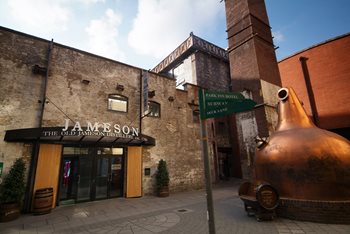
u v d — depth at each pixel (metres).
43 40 9.66
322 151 5.81
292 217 5.87
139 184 10.91
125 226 5.94
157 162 12.08
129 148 11.18
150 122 12.37
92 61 10.92
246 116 14.93
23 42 9.12
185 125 14.15
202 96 2.79
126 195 10.45
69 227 5.98
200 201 9.31
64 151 9.47
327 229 5.04
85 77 10.48
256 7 17.11
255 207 6.08
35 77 9.09
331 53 15.96
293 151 6.16
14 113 8.32
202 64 20.98
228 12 18.00
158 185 11.05
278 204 5.98
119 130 9.78
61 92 9.59
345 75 15.06
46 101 9.09
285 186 6.11
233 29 17.22
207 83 20.77
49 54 9.53
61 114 9.38
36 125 8.70
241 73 15.93
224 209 7.55
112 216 7.03
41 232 5.61
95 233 5.46
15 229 5.89
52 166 8.69
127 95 11.78
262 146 7.20
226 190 12.29
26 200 7.85
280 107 7.67
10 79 8.50
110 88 11.21
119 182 10.80
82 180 9.66
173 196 11.00
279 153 6.42
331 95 15.55
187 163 13.48
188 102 14.79
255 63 15.03
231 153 20.25
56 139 8.81
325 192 5.54
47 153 8.66
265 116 13.72
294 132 6.62
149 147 11.99
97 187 10.02
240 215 6.65
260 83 14.45
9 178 7.23
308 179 5.77
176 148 13.19
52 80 9.46
